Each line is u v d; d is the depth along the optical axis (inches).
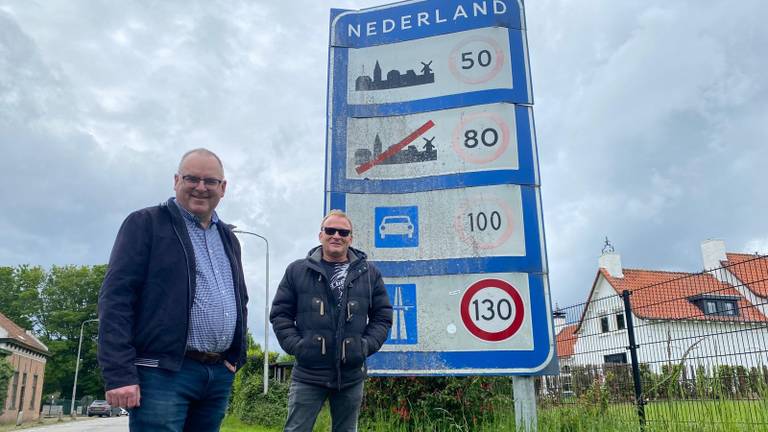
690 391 213.9
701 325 225.3
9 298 2598.4
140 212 118.8
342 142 249.9
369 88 255.8
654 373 231.5
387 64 257.6
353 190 244.2
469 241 232.2
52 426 1266.0
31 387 1836.9
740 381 208.1
